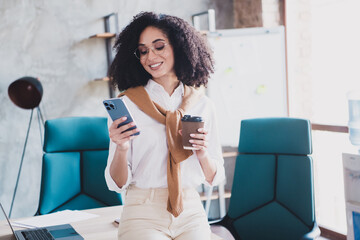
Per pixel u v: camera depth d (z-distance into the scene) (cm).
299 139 221
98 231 177
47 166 259
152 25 166
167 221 152
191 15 422
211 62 187
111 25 390
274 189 225
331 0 372
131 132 144
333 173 379
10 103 364
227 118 387
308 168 216
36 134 374
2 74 359
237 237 227
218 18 435
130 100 165
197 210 159
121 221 156
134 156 159
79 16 382
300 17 402
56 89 378
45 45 372
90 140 270
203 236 151
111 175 156
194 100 170
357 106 287
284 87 393
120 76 177
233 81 385
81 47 384
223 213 391
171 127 157
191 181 161
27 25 365
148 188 157
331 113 381
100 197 264
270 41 387
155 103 164
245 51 385
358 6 346
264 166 228
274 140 229
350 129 293
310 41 395
